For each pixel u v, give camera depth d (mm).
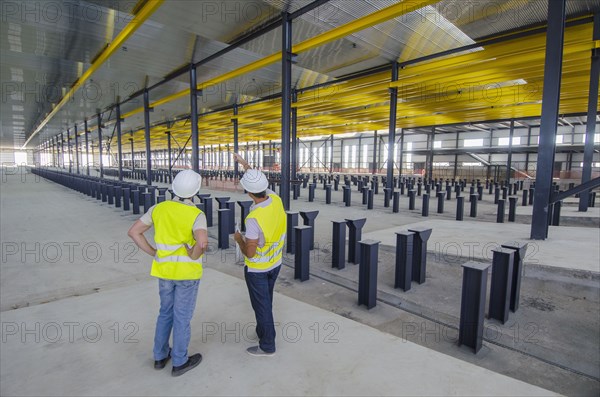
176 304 2504
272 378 2555
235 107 20047
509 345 3227
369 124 24781
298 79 13820
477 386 2473
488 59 9688
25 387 2441
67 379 2537
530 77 11281
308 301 4316
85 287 4695
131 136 36281
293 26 8492
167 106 20234
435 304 4156
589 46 8312
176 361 2553
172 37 9578
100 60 11281
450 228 8062
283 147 8891
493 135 31234
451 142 34312
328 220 10211
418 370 2662
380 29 8844
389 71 12180
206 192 19172
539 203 6371
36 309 3754
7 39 9711
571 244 5992
